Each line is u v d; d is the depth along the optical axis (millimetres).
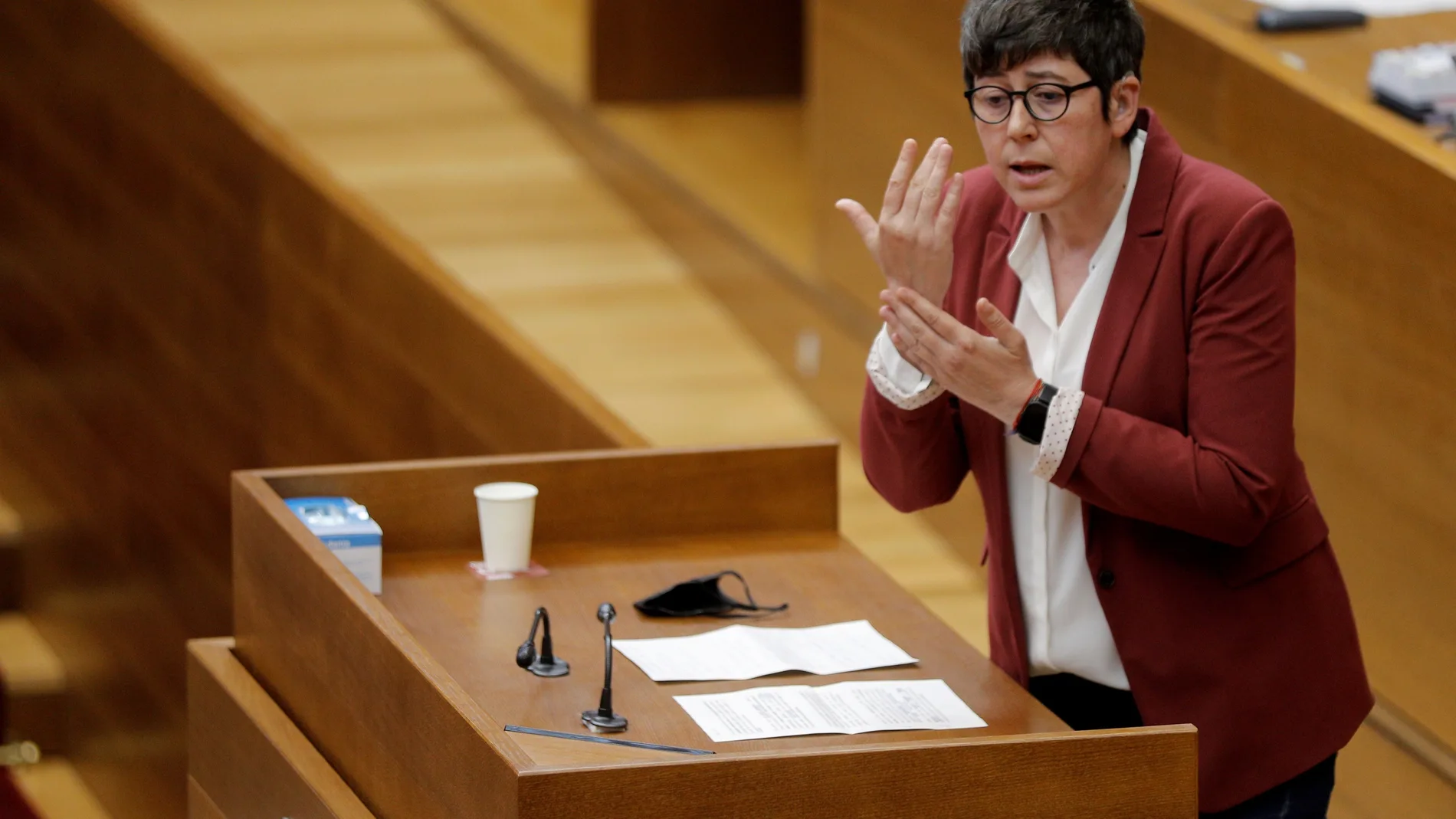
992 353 7277
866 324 16516
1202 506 7125
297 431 17641
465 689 7316
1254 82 11805
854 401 16750
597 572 8812
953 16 14961
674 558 9047
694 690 7418
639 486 9273
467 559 8961
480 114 22500
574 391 15039
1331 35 13844
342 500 8828
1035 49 7082
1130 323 7496
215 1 24641
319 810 7367
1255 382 7211
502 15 24688
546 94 22328
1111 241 7613
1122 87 7270
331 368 17219
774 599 8523
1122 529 7613
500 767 6008
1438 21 14117
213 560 18516
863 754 6129
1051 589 7957
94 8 18953
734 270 18562
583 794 5883
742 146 21219
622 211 20672
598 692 7344
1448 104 11875
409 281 16344
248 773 8227
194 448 18719
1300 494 7688
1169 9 12492
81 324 19984
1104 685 7992
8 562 21688
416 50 24031
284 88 22344
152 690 19484
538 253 19516
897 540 15156
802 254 17750
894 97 15938
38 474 21219
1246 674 7570
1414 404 10906
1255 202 7281
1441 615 10859
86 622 20656
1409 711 11148
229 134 17812
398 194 20312
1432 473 10844
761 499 9445
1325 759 7691
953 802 6246
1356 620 11516
